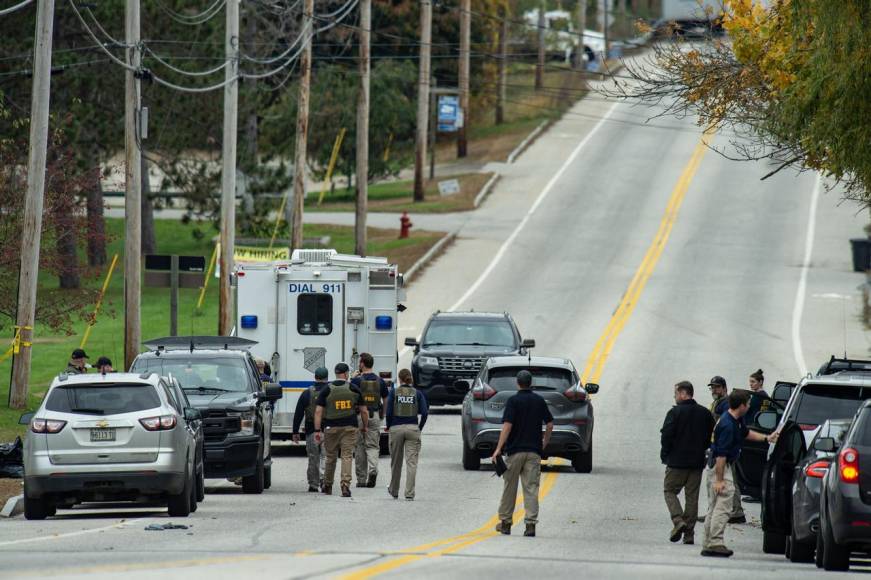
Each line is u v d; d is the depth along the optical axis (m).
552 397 97.12
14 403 116.00
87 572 49.50
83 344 150.12
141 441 70.75
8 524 70.31
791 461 64.75
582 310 185.62
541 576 51.16
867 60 71.12
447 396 131.25
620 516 78.56
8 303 133.38
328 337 109.44
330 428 86.94
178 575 48.59
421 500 84.38
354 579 48.06
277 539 63.56
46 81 114.06
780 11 85.88
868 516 53.88
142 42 127.38
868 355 156.75
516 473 68.62
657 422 125.50
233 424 85.44
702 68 93.12
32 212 115.19
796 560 61.16
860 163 73.00
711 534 62.53
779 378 145.88
